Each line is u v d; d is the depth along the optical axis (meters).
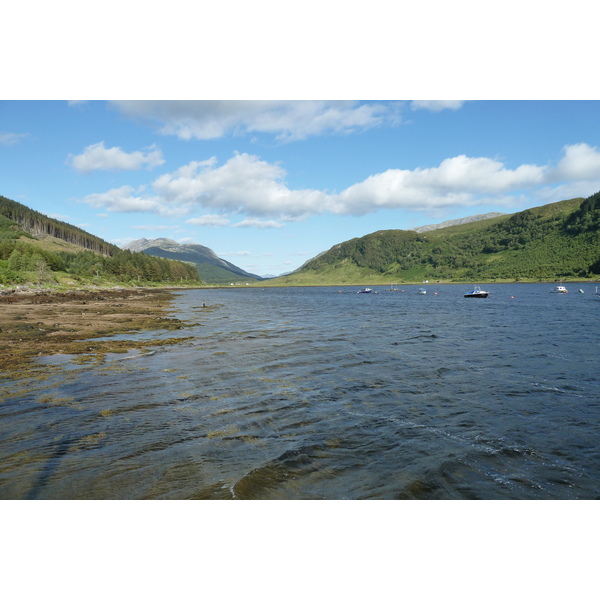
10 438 12.78
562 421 14.86
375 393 18.34
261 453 11.73
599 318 55.78
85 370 22.25
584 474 10.81
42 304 70.12
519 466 11.21
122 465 10.89
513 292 150.62
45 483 9.90
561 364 24.92
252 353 27.88
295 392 18.36
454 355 27.75
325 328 43.69
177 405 16.30
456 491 9.84
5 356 25.70
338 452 11.90
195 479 10.11
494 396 18.02
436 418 15.03
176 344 31.44
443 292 171.50
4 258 135.00
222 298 123.56
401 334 38.91
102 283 154.88
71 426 13.86
